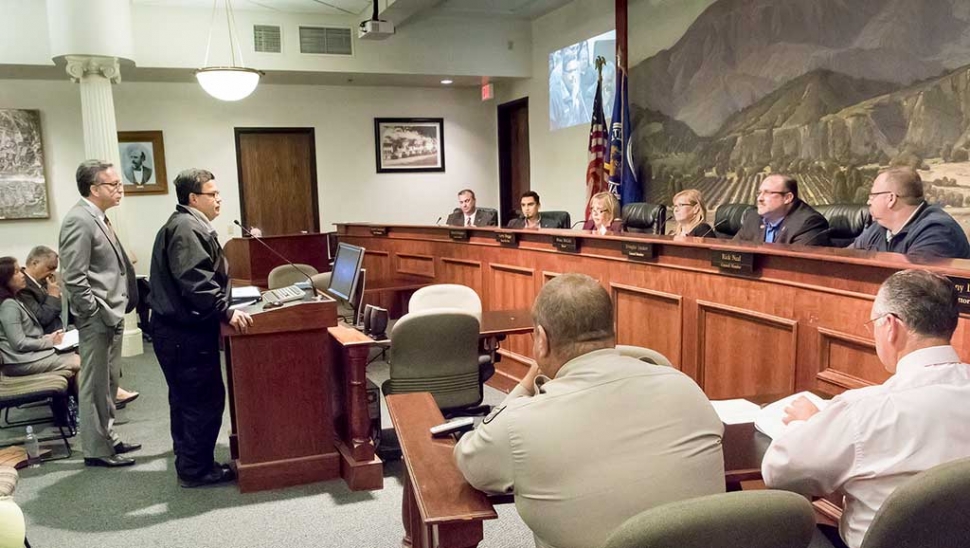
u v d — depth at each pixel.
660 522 0.98
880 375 1.95
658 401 1.24
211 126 6.93
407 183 7.78
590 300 1.32
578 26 6.41
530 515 1.24
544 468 1.21
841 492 1.34
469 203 6.23
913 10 3.63
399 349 2.84
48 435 3.59
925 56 3.59
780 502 1.03
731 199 4.95
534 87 7.20
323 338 2.86
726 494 1.04
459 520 1.29
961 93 3.43
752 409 1.84
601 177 5.96
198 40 5.98
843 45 4.04
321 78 6.88
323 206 7.46
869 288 1.97
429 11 6.52
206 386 2.82
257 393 2.79
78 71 4.98
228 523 2.55
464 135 7.97
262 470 2.82
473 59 6.92
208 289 2.62
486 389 4.21
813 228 3.30
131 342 5.47
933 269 1.75
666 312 2.86
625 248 3.04
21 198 6.21
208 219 2.79
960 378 1.25
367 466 2.81
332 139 7.43
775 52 4.50
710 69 5.05
